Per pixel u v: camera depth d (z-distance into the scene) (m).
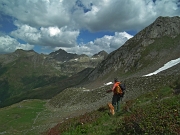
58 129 19.70
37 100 85.81
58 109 61.09
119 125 13.38
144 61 85.25
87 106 51.03
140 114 12.31
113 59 109.19
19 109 66.00
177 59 73.31
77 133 15.81
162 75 47.06
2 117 55.28
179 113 10.95
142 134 10.71
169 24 100.31
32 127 42.78
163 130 9.90
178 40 90.00
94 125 16.27
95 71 122.25
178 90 20.06
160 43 92.31
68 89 79.31
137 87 45.94
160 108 12.48
